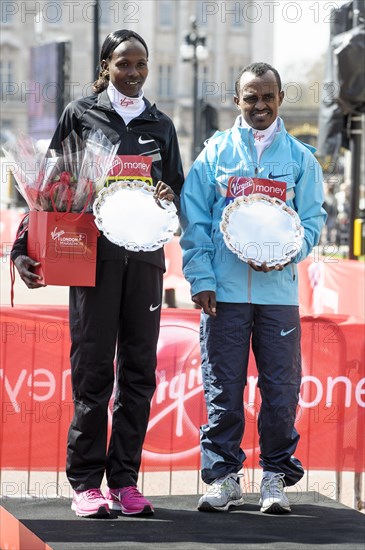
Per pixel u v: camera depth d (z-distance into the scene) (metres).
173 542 3.95
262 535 4.09
